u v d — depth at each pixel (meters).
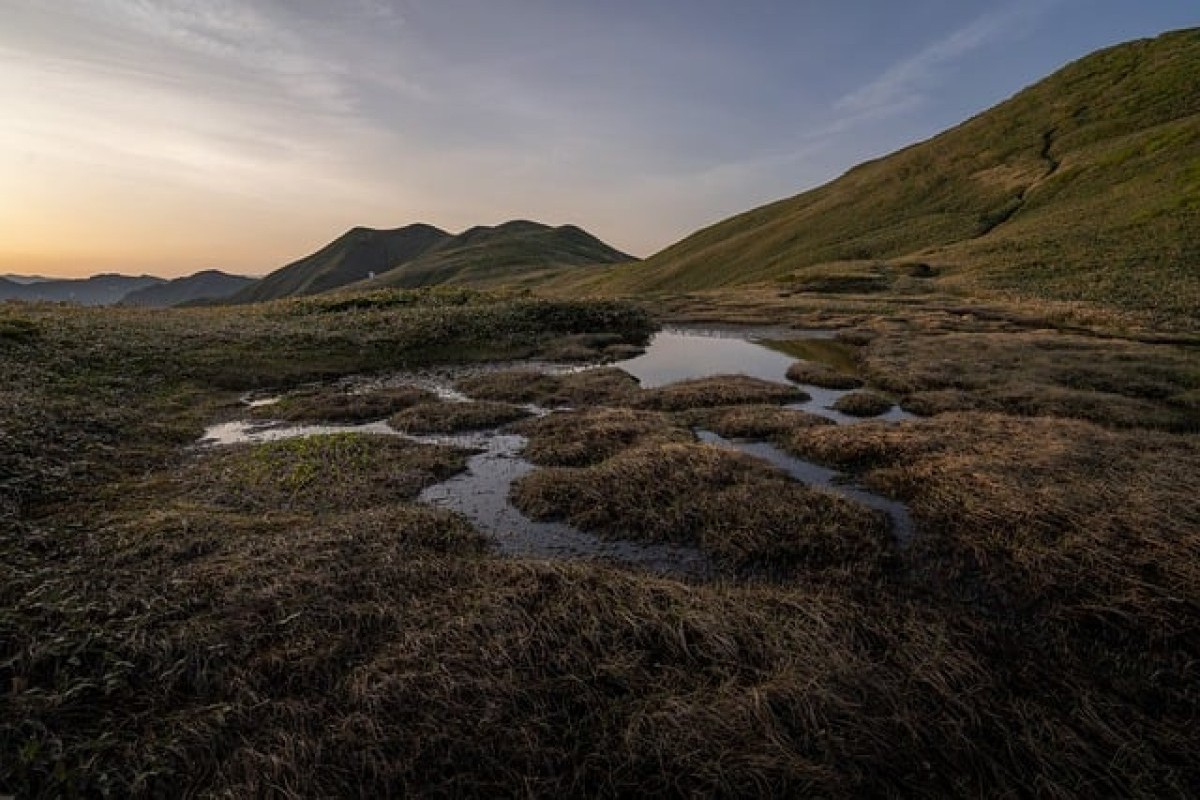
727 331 48.88
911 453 16.52
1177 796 6.59
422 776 6.73
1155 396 23.45
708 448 16.62
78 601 9.34
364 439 18.53
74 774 6.48
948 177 114.69
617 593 9.84
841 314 53.59
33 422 17.14
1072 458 14.99
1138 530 11.25
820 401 25.19
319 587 10.02
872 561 11.63
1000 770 6.86
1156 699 8.06
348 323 38.03
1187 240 55.72
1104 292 48.81
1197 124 80.81
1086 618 9.70
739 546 12.30
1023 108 124.62
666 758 6.85
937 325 42.75
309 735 7.19
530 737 7.12
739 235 149.00
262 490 14.95
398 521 12.82
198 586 9.98
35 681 7.81
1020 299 51.59
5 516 12.22
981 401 23.02
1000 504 12.84
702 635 8.73
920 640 8.82
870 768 6.82
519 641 8.57
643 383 29.75
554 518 14.10
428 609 9.64
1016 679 8.35
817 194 154.12
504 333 40.56
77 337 27.05
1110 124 99.25
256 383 27.70
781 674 7.91
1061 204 82.88
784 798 6.45
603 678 8.12
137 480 15.57
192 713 7.49
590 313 47.97
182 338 30.47
